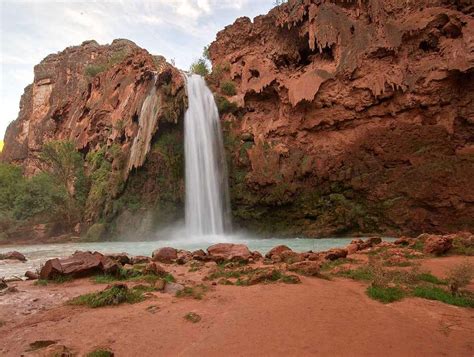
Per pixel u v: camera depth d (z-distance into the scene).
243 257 13.03
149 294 8.34
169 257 14.11
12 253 18.45
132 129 38.31
